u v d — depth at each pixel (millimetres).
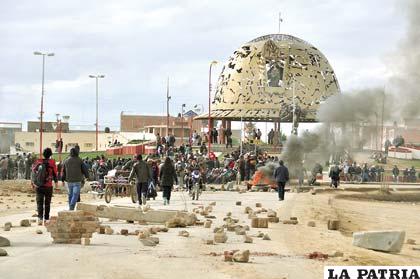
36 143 150500
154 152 93438
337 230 29688
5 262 17078
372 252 21953
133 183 40219
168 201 39469
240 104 134000
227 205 40719
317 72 136500
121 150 107125
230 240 22766
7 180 63406
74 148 28469
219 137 131250
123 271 16016
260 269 16844
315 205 42844
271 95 134000
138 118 198750
